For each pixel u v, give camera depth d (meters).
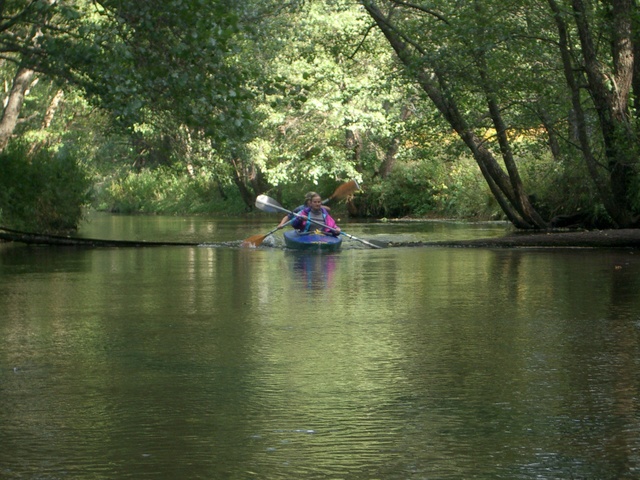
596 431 5.68
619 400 6.46
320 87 38.94
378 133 41.50
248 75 18.52
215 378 7.21
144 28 17.50
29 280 14.70
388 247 23.08
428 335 9.16
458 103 26.30
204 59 17.70
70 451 5.28
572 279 14.52
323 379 7.17
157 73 17.61
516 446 5.37
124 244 24.31
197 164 34.12
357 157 44.84
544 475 4.87
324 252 21.50
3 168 28.70
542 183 31.70
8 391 6.78
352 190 25.56
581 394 6.65
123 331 9.46
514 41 23.31
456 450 5.29
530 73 24.33
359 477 4.84
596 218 29.22
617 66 23.09
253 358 8.01
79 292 12.97
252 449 5.32
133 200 62.09
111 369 7.56
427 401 6.46
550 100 25.36
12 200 28.33
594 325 9.75
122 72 17.81
